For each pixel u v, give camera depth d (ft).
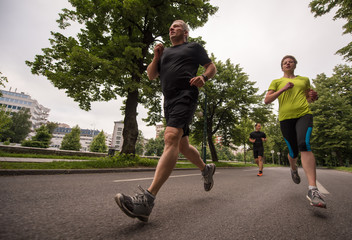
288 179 16.31
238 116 60.59
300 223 4.66
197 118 62.23
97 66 25.21
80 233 3.41
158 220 4.41
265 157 142.51
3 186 7.96
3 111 34.30
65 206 5.27
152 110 40.63
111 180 11.94
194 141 67.46
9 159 22.54
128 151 27.84
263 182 13.43
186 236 3.54
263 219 4.83
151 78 6.10
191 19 32.63
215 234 3.72
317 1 25.23
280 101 8.00
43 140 129.08
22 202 5.43
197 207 5.71
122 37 25.40
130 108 30.07
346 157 97.30
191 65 5.19
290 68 8.19
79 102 31.73
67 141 150.61
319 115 95.20
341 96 101.09
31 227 3.55
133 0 24.91
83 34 30.83
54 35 26.91
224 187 10.28
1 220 3.81
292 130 7.54
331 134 88.07
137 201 3.96
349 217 5.31
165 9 30.73
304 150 6.44
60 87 26.20
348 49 28.53
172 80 5.01
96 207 5.32
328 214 5.57
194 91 5.04
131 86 25.76
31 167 14.90
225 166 50.26
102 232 3.52
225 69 59.16
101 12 26.94
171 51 5.43
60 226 3.71
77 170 16.70
